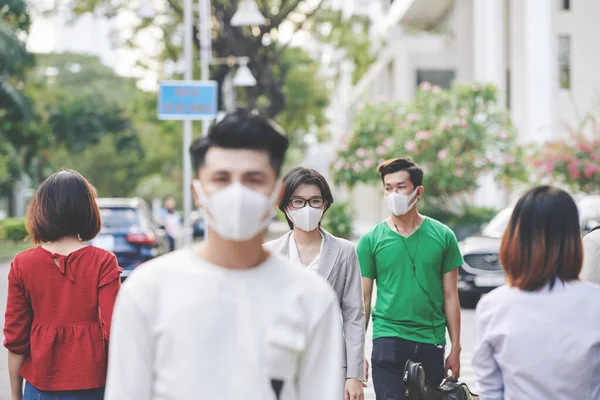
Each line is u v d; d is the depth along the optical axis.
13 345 7.12
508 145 41.66
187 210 29.03
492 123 42.94
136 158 97.81
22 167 66.12
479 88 43.19
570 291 5.66
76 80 98.38
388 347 9.28
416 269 9.30
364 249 9.54
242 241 4.41
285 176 8.59
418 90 44.44
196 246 4.64
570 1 50.41
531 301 5.65
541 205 5.68
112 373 4.41
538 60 49.91
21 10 47.53
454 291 9.57
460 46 63.00
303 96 70.75
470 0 63.12
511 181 43.03
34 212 7.20
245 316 4.40
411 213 9.45
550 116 49.75
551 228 5.66
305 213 8.40
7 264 41.69
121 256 24.00
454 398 8.12
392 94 70.75
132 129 76.00
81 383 7.03
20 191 95.56
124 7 50.66
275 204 4.58
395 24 76.12
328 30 56.34
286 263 4.61
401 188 9.35
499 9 54.97
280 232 63.88
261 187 4.51
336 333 4.59
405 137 42.50
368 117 44.66
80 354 7.04
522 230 5.72
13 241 55.81
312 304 4.54
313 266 8.54
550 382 5.57
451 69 62.38
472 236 26.50
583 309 5.62
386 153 42.97
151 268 4.49
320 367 4.56
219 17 48.75
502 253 5.84
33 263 7.09
